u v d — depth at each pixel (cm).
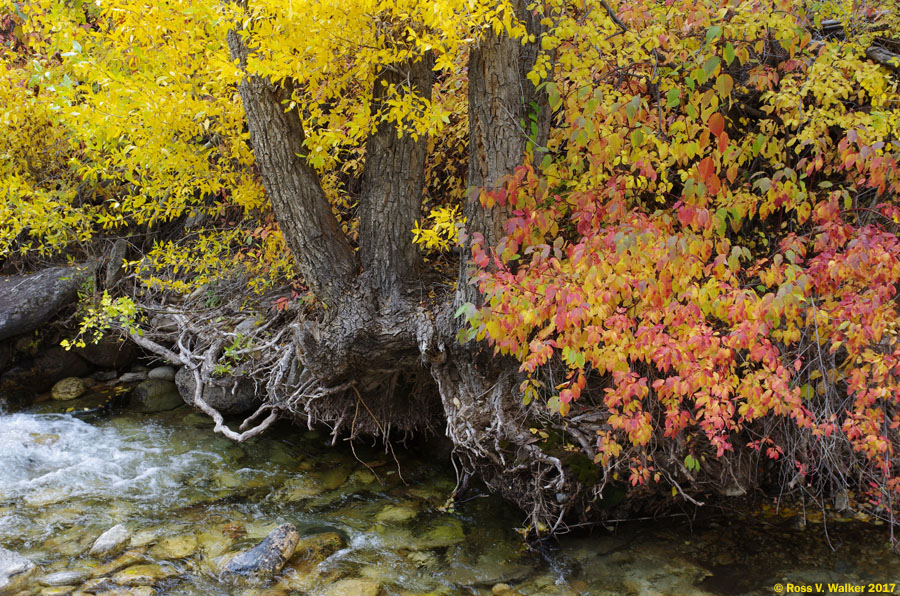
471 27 328
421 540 405
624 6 363
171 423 566
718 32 282
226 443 532
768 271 338
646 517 419
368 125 379
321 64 342
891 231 382
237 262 573
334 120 409
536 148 364
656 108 380
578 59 354
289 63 338
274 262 533
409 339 427
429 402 510
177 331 601
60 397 608
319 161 381
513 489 432
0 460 489
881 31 393
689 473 392
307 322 452
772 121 378
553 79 368
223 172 489
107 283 633
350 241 505
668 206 429
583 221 340
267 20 326
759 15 314
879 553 371
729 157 312
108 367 656
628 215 336
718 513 421
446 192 531
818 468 404
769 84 353
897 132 340
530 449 396
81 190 615
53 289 633
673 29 358
